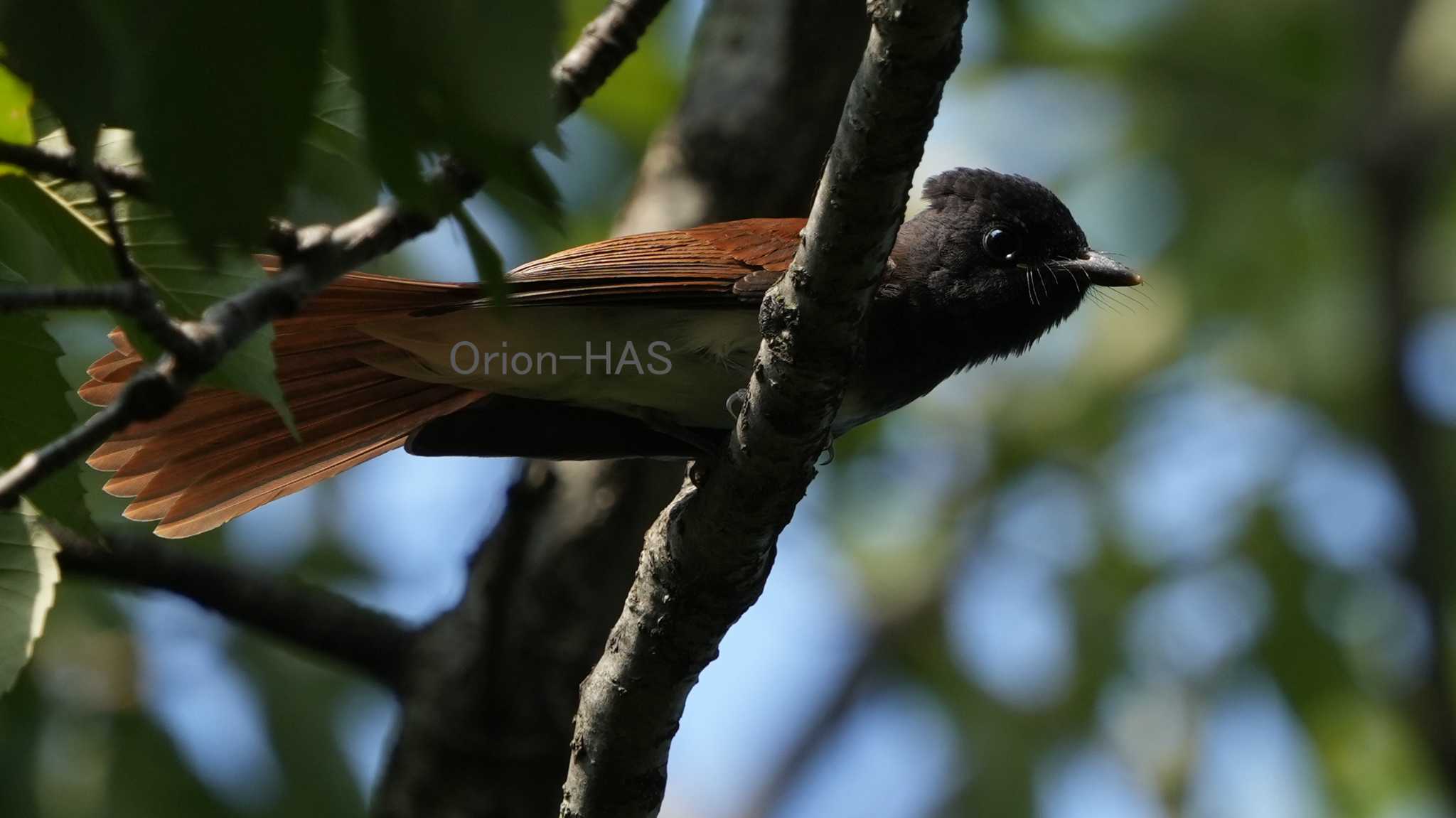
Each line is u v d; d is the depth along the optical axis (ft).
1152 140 55.36
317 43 12.34
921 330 29.84
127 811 35.24
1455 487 47.42
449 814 31.17
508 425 27.27
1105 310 56.03
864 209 17.89
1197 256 54.95
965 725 54.39
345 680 40.14
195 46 12.13
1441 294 53.78
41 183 17.84
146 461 24.68
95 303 15.47
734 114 32.45
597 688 21.88
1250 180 54.75
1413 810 46.91
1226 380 55.21
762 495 20.30
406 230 20.47
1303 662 49.39
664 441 27.78
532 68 12.64
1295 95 54.54
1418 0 47.34
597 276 26.05
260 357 17.94
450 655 31.42
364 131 13.21
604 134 44.80
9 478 15.83
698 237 27.48
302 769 37.32
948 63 16.60
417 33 12.62
